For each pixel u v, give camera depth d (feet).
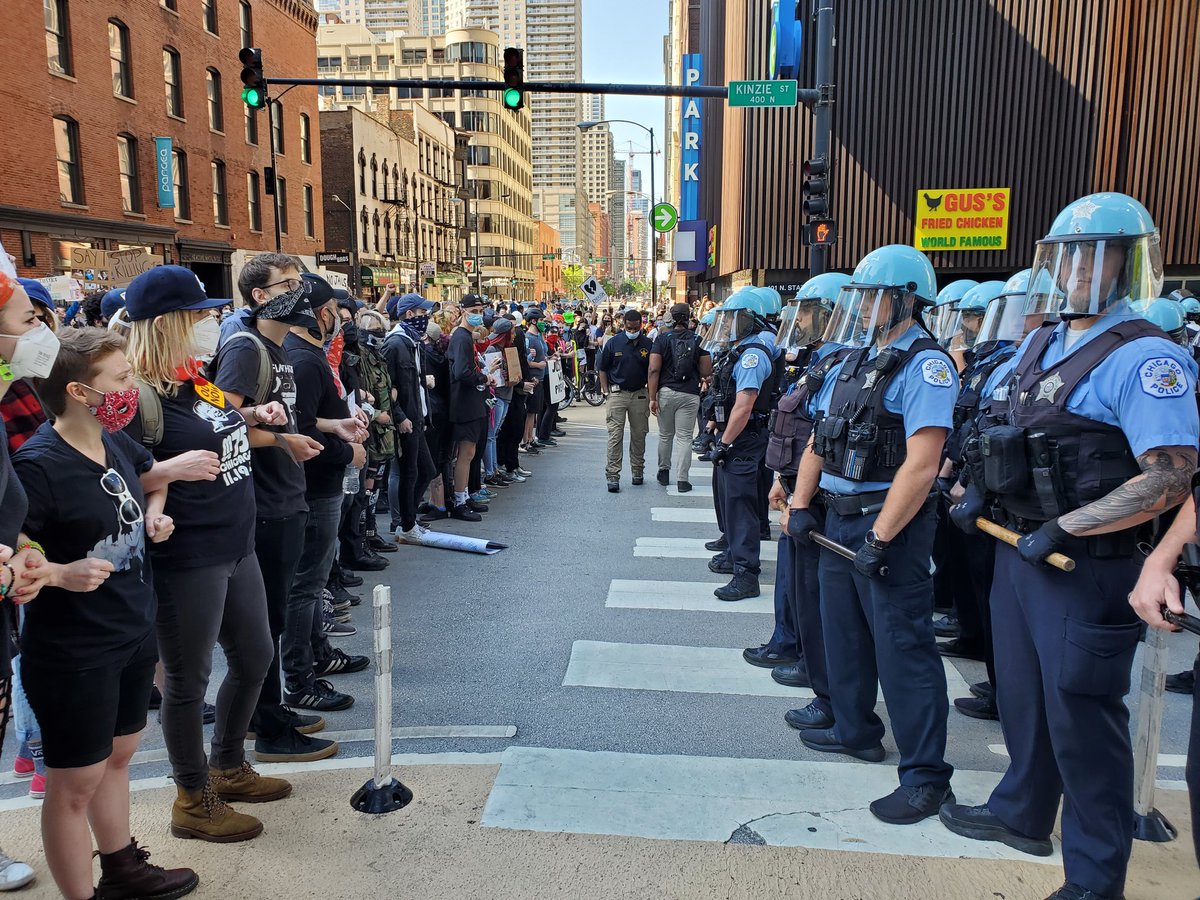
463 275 228.02
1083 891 8.57
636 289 370.73
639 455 33.06
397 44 294.66
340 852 9.71
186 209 84.53
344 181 140.26
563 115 584.81
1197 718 7.75
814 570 12.76
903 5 54.95
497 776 11.55
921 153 55.98
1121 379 8.07
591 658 16.10
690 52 164.45
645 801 10.93
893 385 10.67
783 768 11.92
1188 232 54.95
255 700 10.68
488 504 29.40
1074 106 54.90
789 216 57.00
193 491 9.16
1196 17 53.21
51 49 65.31
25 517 6.97
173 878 8.90
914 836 10.18
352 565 21.54
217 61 89.51
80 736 7.73
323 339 13.55
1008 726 9.79
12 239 61.11
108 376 7.67
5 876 9.00
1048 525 8.43
